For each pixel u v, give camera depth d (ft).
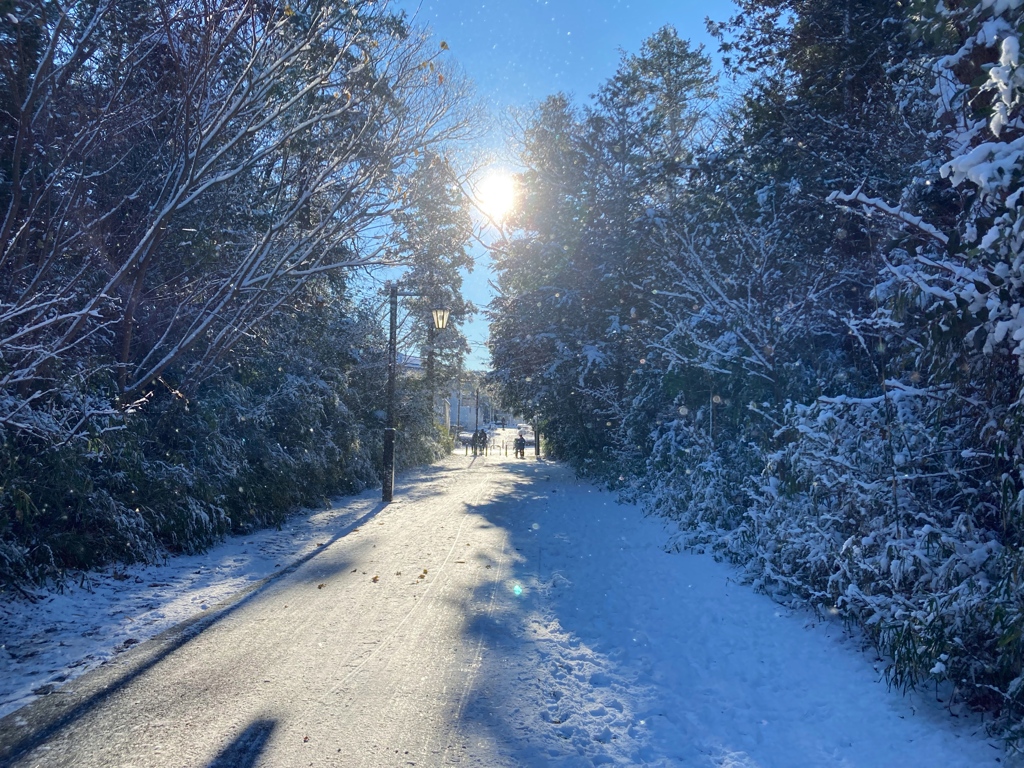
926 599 15.07
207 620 20.72
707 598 24.40
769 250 33.40
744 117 45.75
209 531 32.04
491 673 16.80
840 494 20.11
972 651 14.46
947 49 19.15
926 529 15.92
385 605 22.50
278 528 38.22
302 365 52.60
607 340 65.92
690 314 40.04
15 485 23.13
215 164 33.73
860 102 34.65
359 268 42.37
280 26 28.63
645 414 56.18
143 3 27.96
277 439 45.73
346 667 16.87
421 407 95.55
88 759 12.17
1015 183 13.17
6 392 22.61
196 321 33.58
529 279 76.54
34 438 24.56
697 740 13.98
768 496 25.77
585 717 14.74
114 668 16.62
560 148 74.13
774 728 14.61
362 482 62.03
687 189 45.16
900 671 15.29
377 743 13.03
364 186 34.73
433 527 39.11
